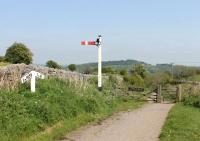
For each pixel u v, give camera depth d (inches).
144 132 590.9
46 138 506.6
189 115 784.3
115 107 905.5
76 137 539.8
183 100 1193.4
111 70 2018.9
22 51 1822.1
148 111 870.4
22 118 526.0
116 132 585.3
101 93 914.1
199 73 2343.8
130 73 2064.5
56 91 708.0
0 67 654.5
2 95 565.3
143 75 2080.5
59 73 872.3
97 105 770.8
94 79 1069.8
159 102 1191.6
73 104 691.4
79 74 997.8
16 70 682.8
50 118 576.4
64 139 523.5
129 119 723.4
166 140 531.2
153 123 681.6
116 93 1117.1
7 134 477.7
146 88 1384.1
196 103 1055.0
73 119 641.6
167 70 2329.0
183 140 533.3
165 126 634.8
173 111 854.5
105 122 676.7
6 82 626.2
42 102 603.5
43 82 729.0
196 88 1208.8
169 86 1407.5
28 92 642.8
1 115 503.5
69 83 808.3
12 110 534.6
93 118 694.5
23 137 491.8
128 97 1195.9
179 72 2297.0
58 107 632.4
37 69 785.6
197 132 597.6
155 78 1925.4
